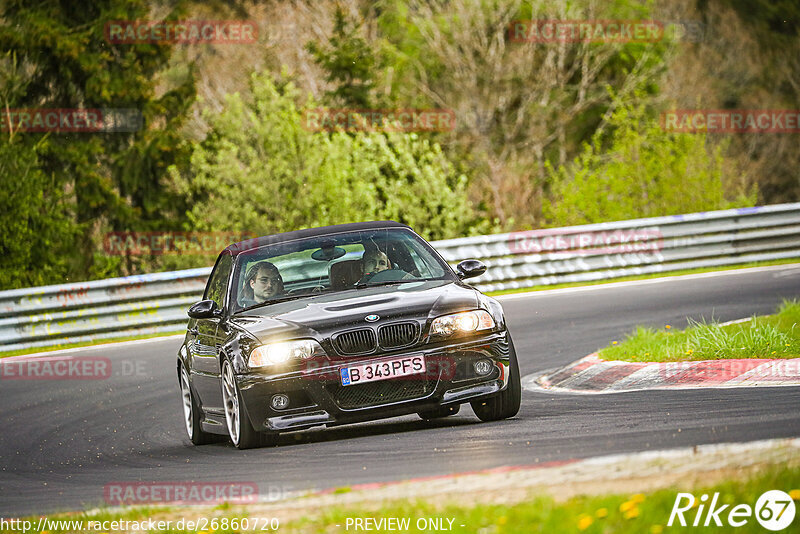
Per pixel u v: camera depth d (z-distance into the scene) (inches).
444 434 1025.5
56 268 3934.5
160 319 2568.9
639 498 588.1
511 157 6338.6
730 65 7032.5
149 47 4753.9
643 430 909.8
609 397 1204.5
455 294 1087.0
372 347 1032.8
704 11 7155.5
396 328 1037.8
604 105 6446.9
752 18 7204.7
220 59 6166.3
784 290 2123.5
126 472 1085.1
